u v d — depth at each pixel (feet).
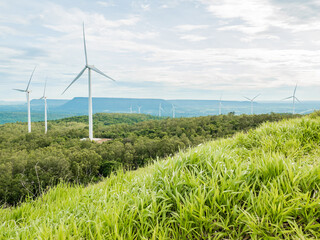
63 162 91.76
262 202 11.96
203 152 17.92
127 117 532.73
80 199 17.72
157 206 12.86
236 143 29.17
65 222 13.41
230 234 11.37
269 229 11.09
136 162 126.41
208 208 12.21
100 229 11.70
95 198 16.79
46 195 21.42
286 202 11.78
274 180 12.85
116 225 11.37
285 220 11.18
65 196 20.21
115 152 130.11
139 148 133.90
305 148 24.45
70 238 11.16
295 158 22.27
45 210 17.75
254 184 13.00
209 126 229.25
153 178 15.81
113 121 486.38
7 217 18.58
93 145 155.63
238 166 15.34
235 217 12.08
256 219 11.44
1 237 13.39
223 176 14.16
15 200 74.95
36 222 14.32
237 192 12.55
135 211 12.55
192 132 214.48
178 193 13.02
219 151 18.02
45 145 188.44
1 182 77.77
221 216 12.01
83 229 12.58
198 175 14.35
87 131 261.85
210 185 13.37
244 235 11.58
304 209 11.53
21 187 74.59
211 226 11.73
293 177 13.17
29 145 186.70
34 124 438.40
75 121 491.31
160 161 18.80
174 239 11.48
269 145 25.26
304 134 27.50
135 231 12.33
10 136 250.78
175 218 12.73
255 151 23.86
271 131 29.66
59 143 187.01
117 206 13.51
